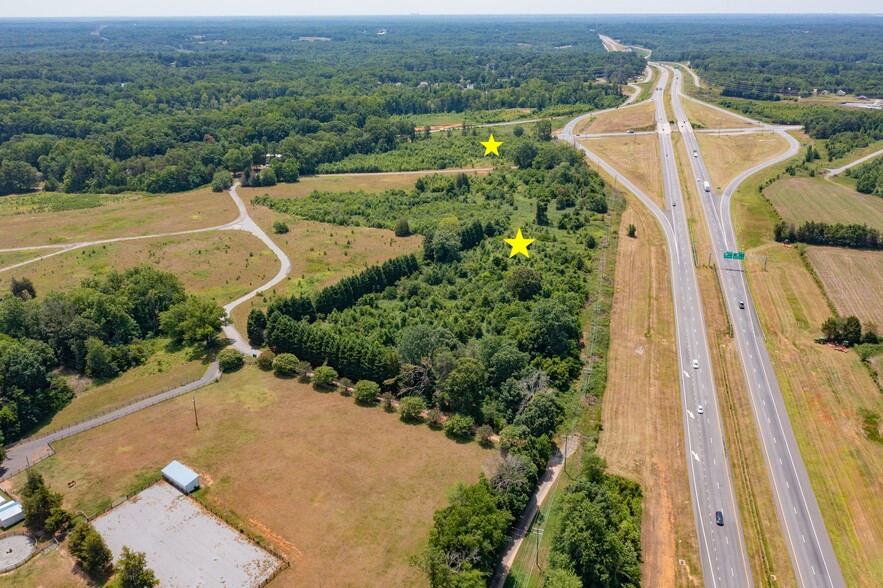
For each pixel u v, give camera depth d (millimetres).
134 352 150375
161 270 199250
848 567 98625
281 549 95875
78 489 108000
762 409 133875
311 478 109875
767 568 98125
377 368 134250
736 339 159250
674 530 104250
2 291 184625
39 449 118688
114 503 104688
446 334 142875
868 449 121188
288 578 90938
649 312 171500
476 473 111125
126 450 117812
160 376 143375
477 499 95562
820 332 160625
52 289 186125
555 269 190625
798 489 113250
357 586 89562
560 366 141125
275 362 141875
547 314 148625
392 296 179375
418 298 176375
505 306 167125
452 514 92312
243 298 180000
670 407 134250
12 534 99188
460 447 118062
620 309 172750
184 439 120375
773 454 121500
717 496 111500
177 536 98312
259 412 128375
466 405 126812
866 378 141875
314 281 189500
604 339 156875
